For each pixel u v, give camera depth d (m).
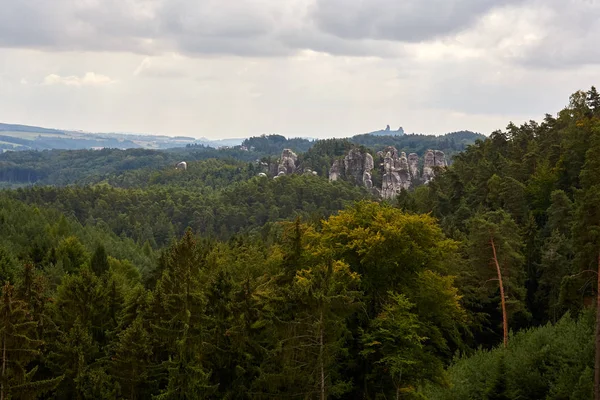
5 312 21.14
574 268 36.12
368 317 27.06
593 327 30.42
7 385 20.92
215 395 24.89
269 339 25.14
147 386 26.34
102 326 32.81
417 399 25.56
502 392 28.66
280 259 30.86
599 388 24.52
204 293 28.20
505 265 41.94
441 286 27.61
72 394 26.50
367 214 30.02
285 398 23.11
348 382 24.98
